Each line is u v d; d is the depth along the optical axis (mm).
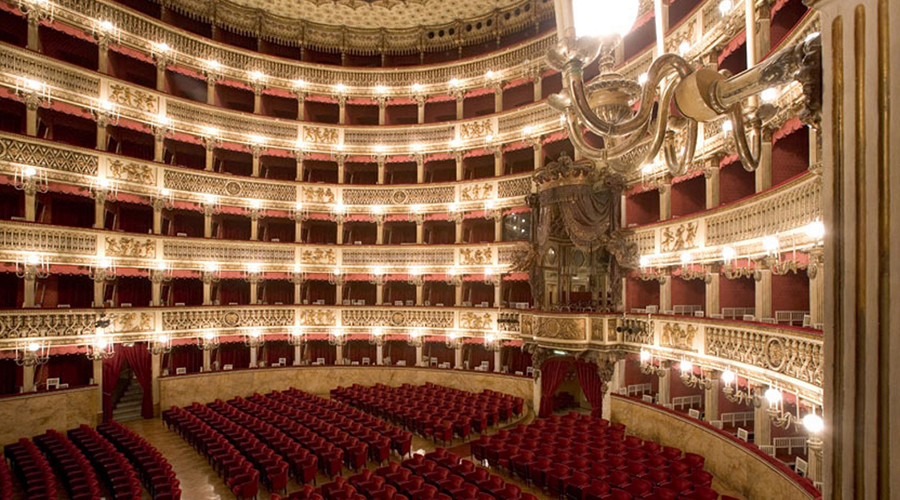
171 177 32625
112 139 34094
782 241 16344
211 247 33438
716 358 20312
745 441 19094
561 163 29109
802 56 2678
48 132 31406
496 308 34250
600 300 30797
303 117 39625
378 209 38375
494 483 17766
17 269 25969
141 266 30438
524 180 34812
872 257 2172
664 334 23969
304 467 19688
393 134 39438
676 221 23688
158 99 32844
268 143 37281
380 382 36344
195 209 33719
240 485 18391
